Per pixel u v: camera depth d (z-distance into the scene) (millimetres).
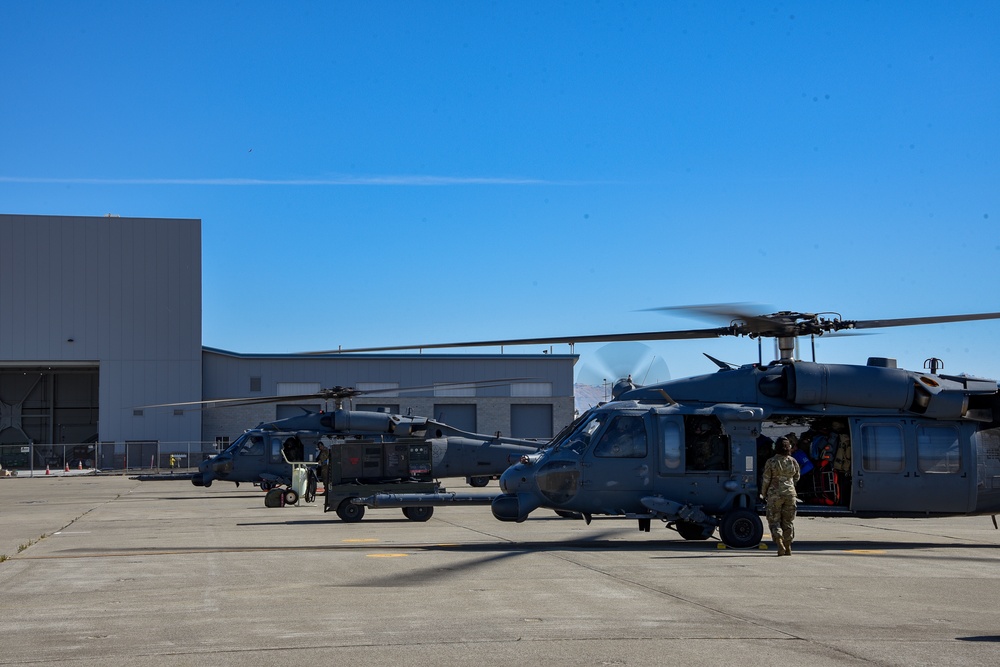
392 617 9469
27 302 66812
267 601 10516
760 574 12758
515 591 11148
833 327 17016
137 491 42875
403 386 70938
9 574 13242
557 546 16781
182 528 21562
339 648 8039
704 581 12023
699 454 17203
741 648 8031
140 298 68125
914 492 17422
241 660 7637
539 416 72500
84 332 67375
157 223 68688
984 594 11164
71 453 72500
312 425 36625
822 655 7777
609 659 7621
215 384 69375
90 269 67750
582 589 11305
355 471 23641
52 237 67375
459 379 71625
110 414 67250
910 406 17453
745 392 17484
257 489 44938
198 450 68188
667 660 7590
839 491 17766
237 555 15297
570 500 17172
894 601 10578
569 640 8344
